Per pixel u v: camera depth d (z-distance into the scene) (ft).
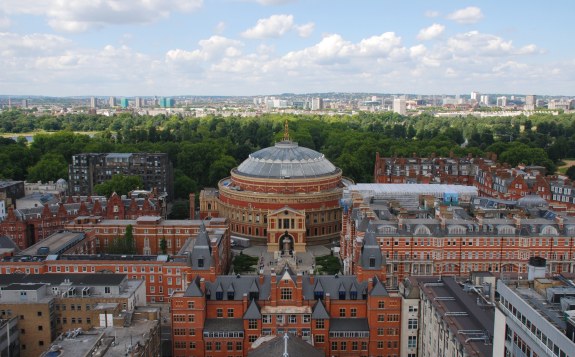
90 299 495.00
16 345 479.82
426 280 495.00
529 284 359.66
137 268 627.46
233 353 480.23
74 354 399.24
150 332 441.27
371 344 483.92
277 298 487.20
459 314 410.52
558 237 643.45
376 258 502.38
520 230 648.79
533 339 300.81
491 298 432.25
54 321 493.77
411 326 480.64
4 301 484.74
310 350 418.72
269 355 397.19
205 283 496.64
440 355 416.67
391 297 479.41
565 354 266.16
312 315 478.59
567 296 319.47
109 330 444.55
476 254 647.56
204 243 515.09
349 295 492.13
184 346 481.05
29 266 619.67
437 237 640.99
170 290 629.10
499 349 344.69
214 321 486.38
